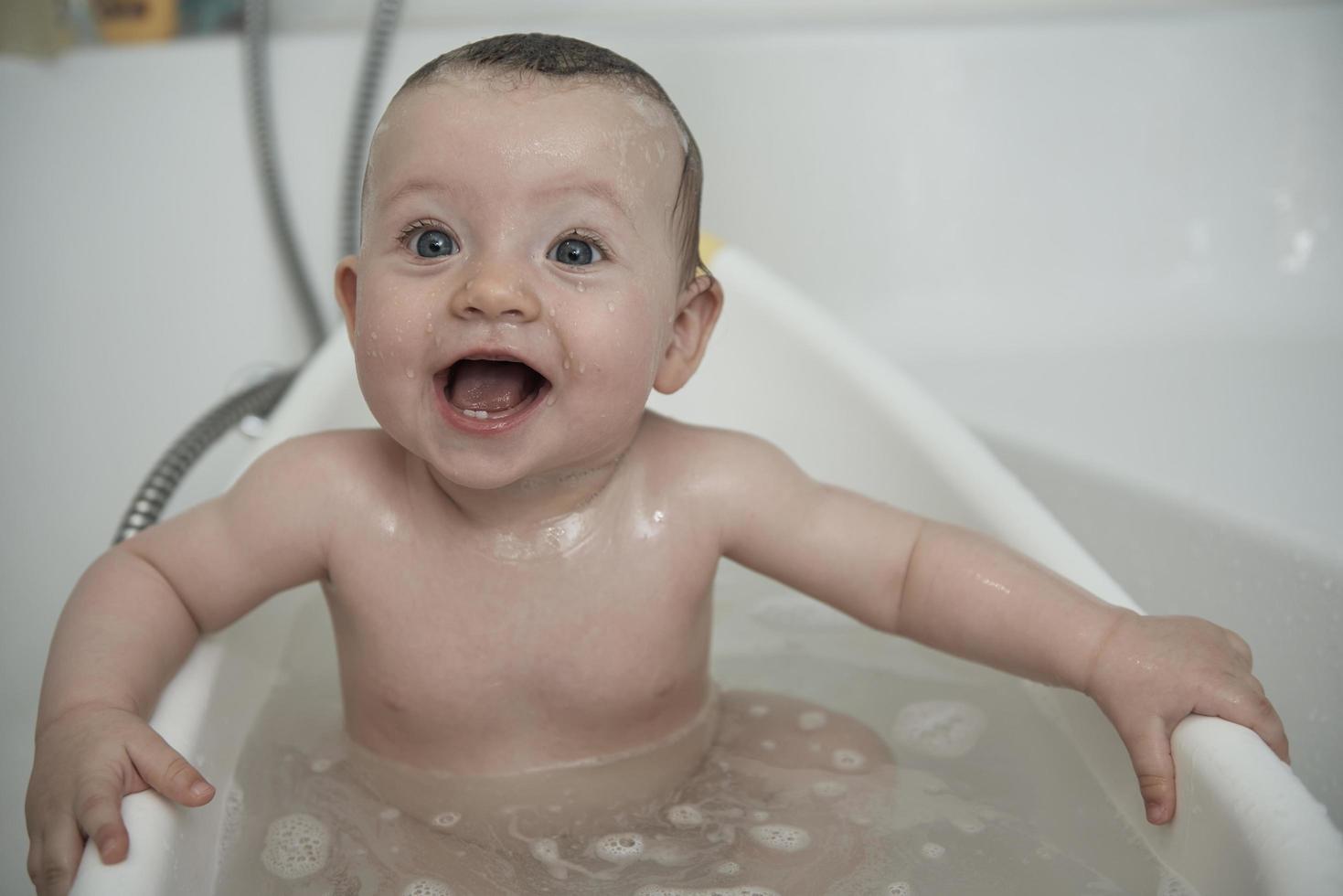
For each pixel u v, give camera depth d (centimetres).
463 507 76
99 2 169
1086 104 166
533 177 66
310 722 83
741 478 80
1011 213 167
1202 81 166
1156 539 122
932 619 77
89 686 68
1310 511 125
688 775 77
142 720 67
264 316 157
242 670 82
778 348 110
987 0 192
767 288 112
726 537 80
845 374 106
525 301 65
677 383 80
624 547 78
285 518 77
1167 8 188
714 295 80
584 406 68
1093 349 160
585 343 67
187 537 77
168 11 173
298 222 161
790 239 165
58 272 143
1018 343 161
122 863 59
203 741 72
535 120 67
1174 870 64
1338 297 163
